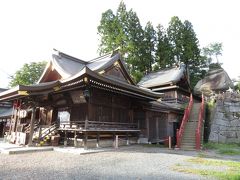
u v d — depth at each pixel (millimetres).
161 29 45719
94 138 15453
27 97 15344
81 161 9812
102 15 40594
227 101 25625
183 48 43125
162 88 29391
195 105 24047
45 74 19891
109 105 17344
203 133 20062
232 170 8320
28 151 12414
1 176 6656
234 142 22875
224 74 44125
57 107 18359
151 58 42625
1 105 33125
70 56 22000
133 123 19891
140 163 9711
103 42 39062
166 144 19422
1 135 29531
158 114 22891
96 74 13305
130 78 21344
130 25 39500
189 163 9977
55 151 13133
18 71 37938
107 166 8789
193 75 45438
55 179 6430
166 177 7059
